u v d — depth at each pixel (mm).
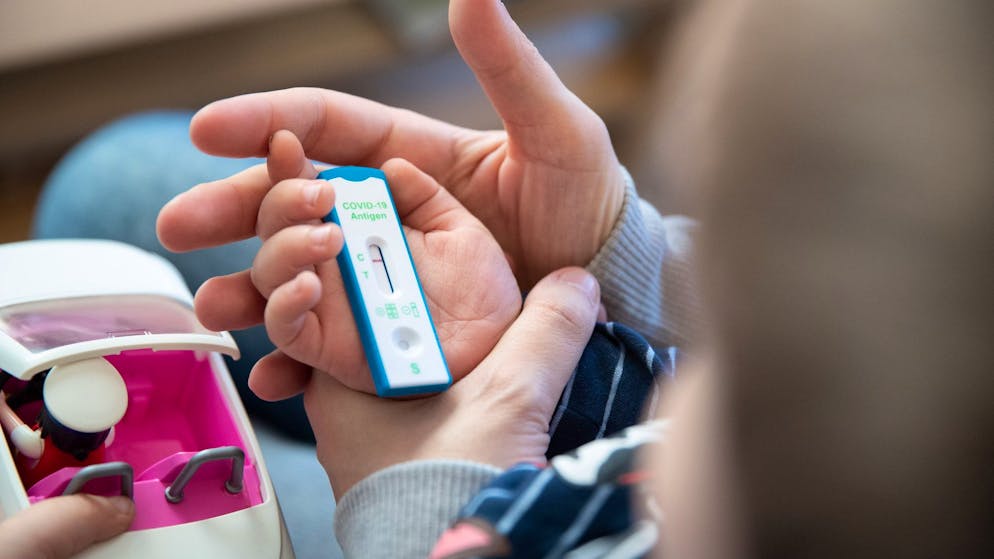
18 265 655
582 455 485
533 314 628
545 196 688
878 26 333
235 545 565
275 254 534
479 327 622
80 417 551
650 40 1866
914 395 323
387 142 684
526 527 461
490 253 643
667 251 765
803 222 340
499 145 703
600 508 465
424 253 634
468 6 585
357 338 572
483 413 579
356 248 585
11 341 567
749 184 353
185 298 674
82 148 1024
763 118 351
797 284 339
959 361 318
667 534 409
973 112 317
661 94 471
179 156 954
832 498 338
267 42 1719
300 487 792
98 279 659
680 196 415
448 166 702
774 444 345
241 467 580
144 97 1614
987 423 317
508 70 616
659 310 750
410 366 564
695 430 401
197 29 1696
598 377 640
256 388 626
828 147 335
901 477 327
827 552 341
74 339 591
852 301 330
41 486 550
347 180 613
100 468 534
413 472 543
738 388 353
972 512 322
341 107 645
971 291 316
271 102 598
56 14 1589
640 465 476
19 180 1634
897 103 326
